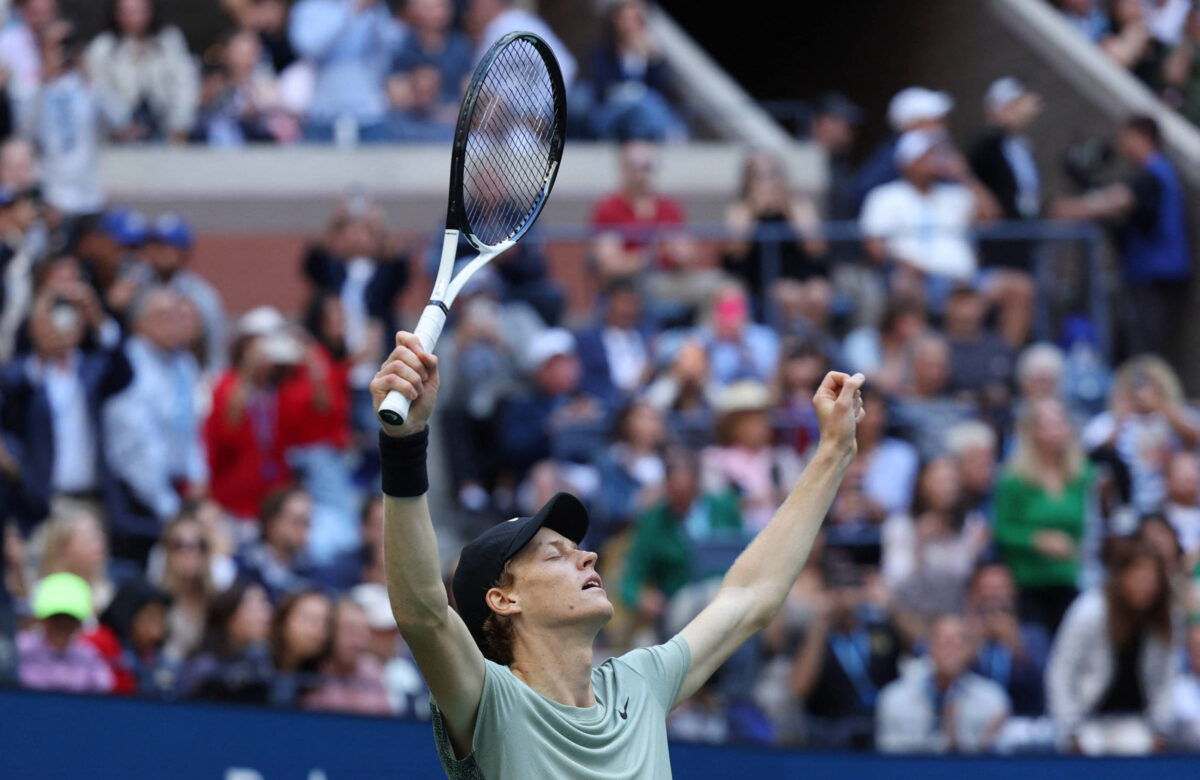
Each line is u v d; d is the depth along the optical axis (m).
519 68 6.65
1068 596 13.35
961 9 24.20
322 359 14.23
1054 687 12.12
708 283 16.92
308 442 13.99
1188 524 14.45
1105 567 12.81
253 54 20.02
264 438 13.77
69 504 13.42
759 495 13.76
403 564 5.19
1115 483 14.88
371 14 20.16
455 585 5.84
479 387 14.84
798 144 22.19
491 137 6.66
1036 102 22.48
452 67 20.41
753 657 11.84
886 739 11.66
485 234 6.66
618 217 17.69
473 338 15.04
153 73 19.56
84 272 14.81
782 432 14.81
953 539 13.19
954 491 13.34
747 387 14.12
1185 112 21.95
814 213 19.73
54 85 17.95
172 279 15.44
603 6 22.95
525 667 5.70
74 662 10.39
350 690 10.73
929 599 12.78
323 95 20.00
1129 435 15.05
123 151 19.30
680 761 9.87
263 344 13.89
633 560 12.57
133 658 10.79
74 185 17.98
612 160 20.53
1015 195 18.83
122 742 9.40
